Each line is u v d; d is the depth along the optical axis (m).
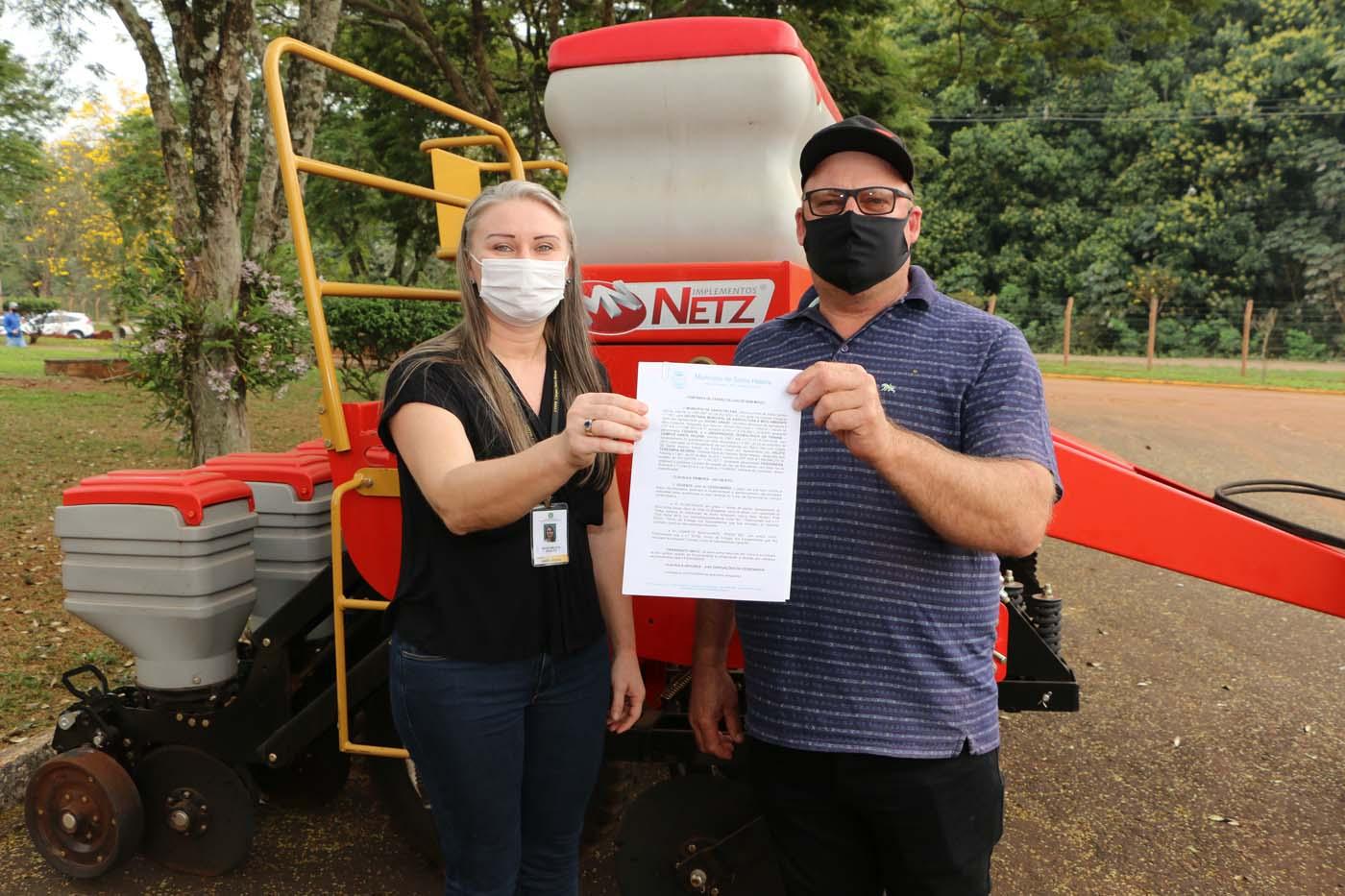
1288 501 8.86
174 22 6.78
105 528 2.93
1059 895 3.10
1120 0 12.95
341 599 2.62
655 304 2.56
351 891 3.12
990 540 1.70
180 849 3.17
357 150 18.17
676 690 2.73
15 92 19.05
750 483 1.75
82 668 3.23
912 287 1.96
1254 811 3.63
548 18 13.54
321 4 7.80
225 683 3.14
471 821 1.97
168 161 7.61
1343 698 4.67
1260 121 36.38
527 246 1.93
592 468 2.02
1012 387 1.80
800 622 1.88
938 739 1.83
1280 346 33.91
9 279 56.94
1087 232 38.72
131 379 8.16
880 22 14.57
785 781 1.98
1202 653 5.30
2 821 3.47
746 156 2.57
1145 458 11.38
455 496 1.74
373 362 14.16
